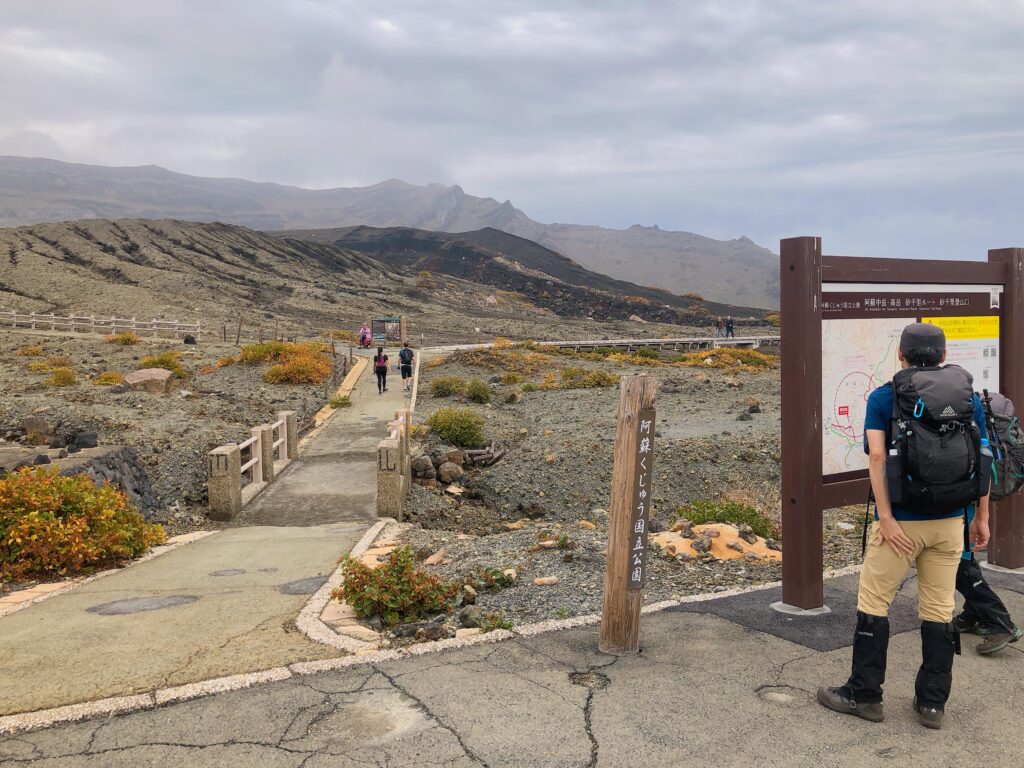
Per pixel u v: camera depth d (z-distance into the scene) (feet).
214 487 38.58
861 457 17.87
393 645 15.51
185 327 172.45
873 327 17.80
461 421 62.08
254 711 11.91
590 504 49.55
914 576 19.80
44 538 24.17
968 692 12.84
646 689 12.78
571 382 102.73
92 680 13.38
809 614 16.87
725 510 29.73
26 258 272.10
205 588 22.00
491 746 10.73
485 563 23.47
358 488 45.78
